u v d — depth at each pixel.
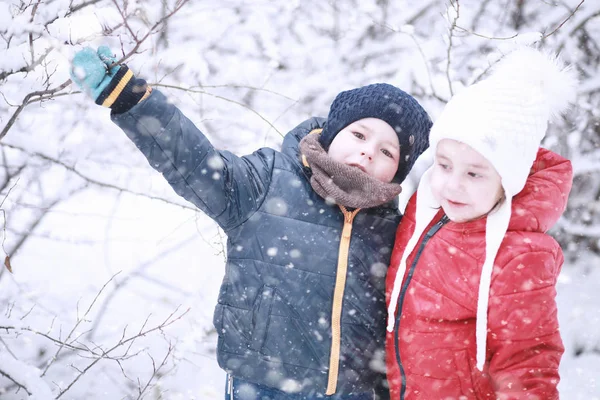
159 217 4.36
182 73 4.12
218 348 1.99
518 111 1.74
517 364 1.75
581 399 3.34
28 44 2.24
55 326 3.29
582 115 4.36
